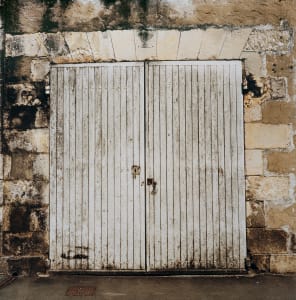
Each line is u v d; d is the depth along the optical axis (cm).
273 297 391
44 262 459
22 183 465
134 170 464
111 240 461
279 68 463
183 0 468
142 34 467
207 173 461
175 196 461
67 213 464
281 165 457
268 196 455
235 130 462
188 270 454
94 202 464
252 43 465
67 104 469
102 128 468
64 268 460
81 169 466
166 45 467
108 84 469
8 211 463
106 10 468
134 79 468
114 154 466
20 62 469
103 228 462
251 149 460
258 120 461
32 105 468
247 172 458
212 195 460
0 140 468
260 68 464
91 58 468
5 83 469
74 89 470
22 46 470
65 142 468
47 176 466
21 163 466
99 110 468
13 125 468
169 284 428
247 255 453
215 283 429
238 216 456
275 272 451
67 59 469
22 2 471
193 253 456
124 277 452
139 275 456
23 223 462
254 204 455
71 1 469
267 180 457
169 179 462
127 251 460
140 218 461
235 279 440
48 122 468
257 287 416
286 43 465
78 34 468
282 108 461
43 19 470
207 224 458
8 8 472
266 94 462
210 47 466
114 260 459
